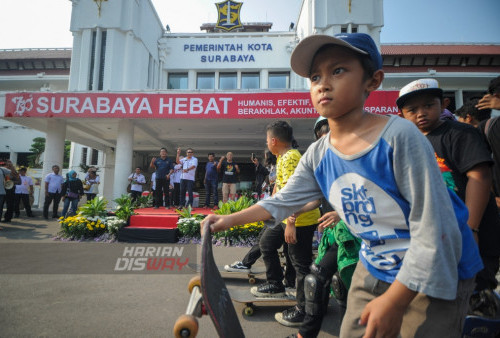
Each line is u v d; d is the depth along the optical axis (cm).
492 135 181
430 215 78
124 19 1587
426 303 89
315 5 1580
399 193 91
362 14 1554
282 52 1838
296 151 234
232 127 1327
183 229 638
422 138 86
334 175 105
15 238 641
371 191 95
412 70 2153
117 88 1538
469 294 93
